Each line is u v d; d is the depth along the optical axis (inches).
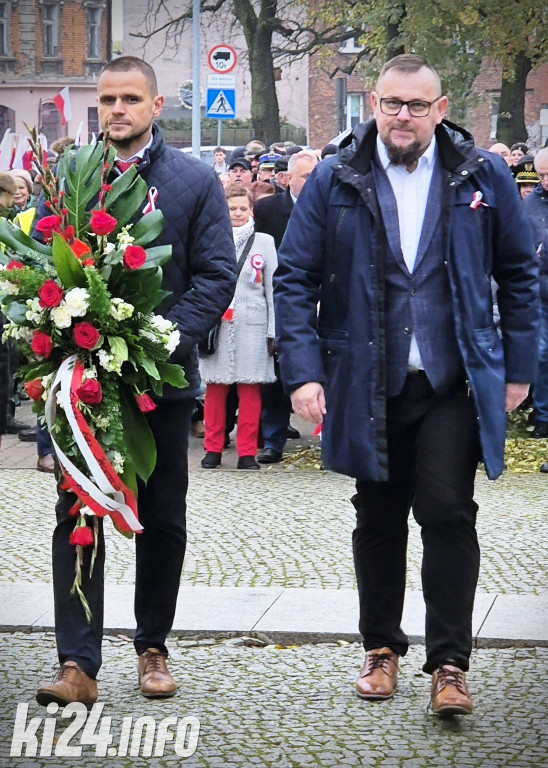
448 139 196.5
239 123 2213.3
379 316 196.2
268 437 422.0
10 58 2247.8
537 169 449.1
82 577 198.5
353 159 197.3
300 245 201.8
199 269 208.4
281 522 333.7
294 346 200.7
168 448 205.9
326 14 1587.1
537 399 457.4
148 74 204.4
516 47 1222.3
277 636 239.1
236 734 191.5
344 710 201.9
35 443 461.1
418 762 180.1
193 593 263.7
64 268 190.4
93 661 198.1
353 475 199.3
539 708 202.4
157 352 193.5
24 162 752.3
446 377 195.9
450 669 197.0
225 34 2137.1
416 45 1207.6
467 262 196.1
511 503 357.4
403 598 211.2
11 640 239.3
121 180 198.2
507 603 255.8
